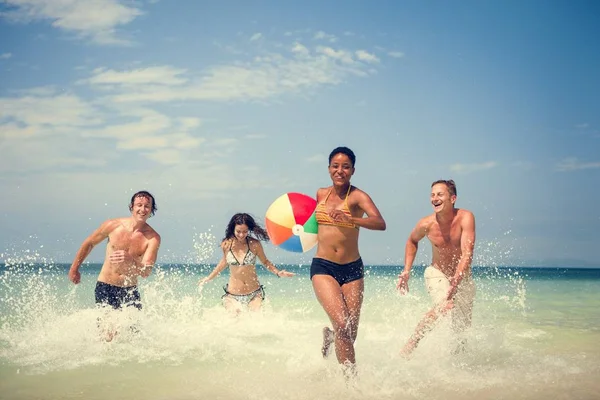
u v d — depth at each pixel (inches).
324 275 168.9
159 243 231.5
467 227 200.1
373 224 164.4
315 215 177.0
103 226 232.1
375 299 378.9
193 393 142.3
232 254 283.1
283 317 275.1
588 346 206.5
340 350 157.5
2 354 184.5
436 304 196.9
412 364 174.1
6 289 378.6
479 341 203.9
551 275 1565.0
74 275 231.6
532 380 154.8
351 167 172.2
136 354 188.2
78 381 153.0
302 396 140.8
